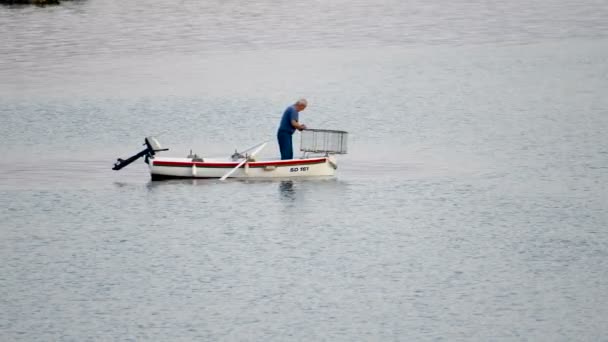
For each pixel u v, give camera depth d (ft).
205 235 409.90
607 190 464.65
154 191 469.16
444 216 430.20
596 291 346.95
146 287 357.61
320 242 399.85
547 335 315.78
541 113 645.10
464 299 342.85
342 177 492.13
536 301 339.77
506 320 326.44
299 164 482.69
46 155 553.23
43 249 396.78
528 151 543.39
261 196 458.09
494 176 491.72
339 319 329.31
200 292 352.49
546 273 363.56
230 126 627.87
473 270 367.66
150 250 394.11
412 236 405.18
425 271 367.66
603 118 623.77
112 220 430.20
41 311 338.54
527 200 450.30
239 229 416.05
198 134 606.96
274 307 339.16
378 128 613.93
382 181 483.51
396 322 326.44
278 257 384.47
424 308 336.29
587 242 393.70
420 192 465.06
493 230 410.52
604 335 315.58
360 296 346.95
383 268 371.35
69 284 361.10
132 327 325.83
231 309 338.13
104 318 332.80
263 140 590.14
